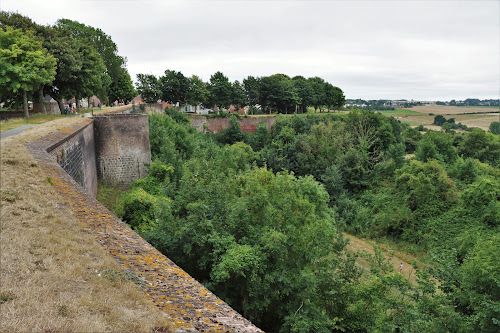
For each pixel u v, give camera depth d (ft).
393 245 119.55
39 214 24.56
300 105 321.93
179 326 14.87
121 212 78.59
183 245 45.27
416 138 260.83
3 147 42.01
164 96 234.38
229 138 227.20
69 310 14.57
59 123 74.33
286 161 189.06
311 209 60.70
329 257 52.49
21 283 16.14
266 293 43.65
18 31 93.81
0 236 20.38
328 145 190.19
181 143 152.15
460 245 100.73
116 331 13.60
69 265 18.28
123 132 102.94
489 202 114.52
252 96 286.87
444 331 35.29
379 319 42.63
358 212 138.92
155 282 19.02
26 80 90.22
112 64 196.95
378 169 172.35
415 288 42.52
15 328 12.94
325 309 48.78
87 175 76.13
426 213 125.49
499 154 214.28
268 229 48.83
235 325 15.80
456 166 158.30
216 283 42.52
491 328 32.53
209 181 65.82
